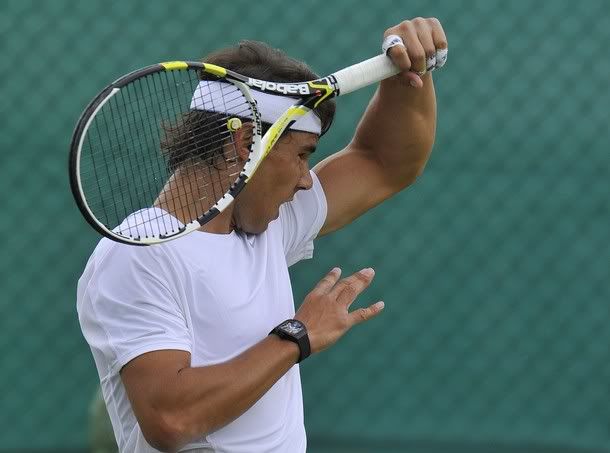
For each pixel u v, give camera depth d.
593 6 15.87
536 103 15.89
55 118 15.62
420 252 15.84
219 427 7.60
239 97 8.02
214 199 8.15
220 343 7.90
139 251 7.72
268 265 8.47
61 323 15.62
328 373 15.79
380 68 8.32
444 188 15.87
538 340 15.88
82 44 15.62
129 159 8.36
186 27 15.75
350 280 8.26
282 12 15.84
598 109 15.88
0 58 15.58
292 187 8.22
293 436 8.48
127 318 7.64
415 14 15.90
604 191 15.86
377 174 9.63
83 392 15.62
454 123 15.89
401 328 15.84
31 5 15.59
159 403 7.49
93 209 9.95
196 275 7.84
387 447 15.77
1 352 15.55
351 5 15.84
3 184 15.59
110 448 14.05
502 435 15.81
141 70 7.21
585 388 15.87
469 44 15.91
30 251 15.60
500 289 15.89
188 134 8.18
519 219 15.89
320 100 8.11
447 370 15.85
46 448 15.57
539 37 15.89
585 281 15.91
